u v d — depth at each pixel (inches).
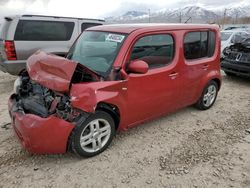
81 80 148.7
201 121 203.5
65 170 138.2
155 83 168.1
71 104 129.0
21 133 133.0
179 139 173.6
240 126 195.9
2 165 141.2
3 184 127.0
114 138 172.1
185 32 185.8
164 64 174.7
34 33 297.4
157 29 167.8
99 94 139.0
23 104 149.6
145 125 193.5
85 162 145.3
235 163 147.7
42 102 142.9
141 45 159.8
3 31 287.6
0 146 159.5
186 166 144.0
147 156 152.6
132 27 166.6
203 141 171.6
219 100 257.3
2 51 294.2
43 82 137.1
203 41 204.7
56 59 140.0
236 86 314.0
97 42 170.6
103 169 139.8
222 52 351.9
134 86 156.3
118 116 155.7
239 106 240.5
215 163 147.3
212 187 128.1
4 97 262.7
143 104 165.5
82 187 126.3
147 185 128.5
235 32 494.3
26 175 133.8
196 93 207.9
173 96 185.5
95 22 350.6
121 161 147.2
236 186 129.1
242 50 318.0
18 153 152.5
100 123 150.5
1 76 362.3
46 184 127.8
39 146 131.1
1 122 195.3
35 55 160.1
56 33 315.3
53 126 129.6
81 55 174.4
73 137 137.6
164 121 201.6
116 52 153.6
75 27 329.7
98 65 156.8
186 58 189.9
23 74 172.7
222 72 393.7
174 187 127.5
